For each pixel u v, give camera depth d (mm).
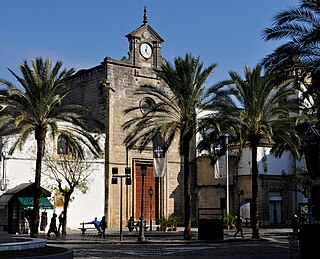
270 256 27250
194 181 61719
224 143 42844
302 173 57594
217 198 60781
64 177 47969
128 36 59000
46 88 39594
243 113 40031
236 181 61250
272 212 60844
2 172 47781
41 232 48719
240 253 29266
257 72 40250
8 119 38906
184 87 39125
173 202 60375
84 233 46438
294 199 62219
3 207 47188
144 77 58938
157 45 60156
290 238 22672
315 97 29984
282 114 41688
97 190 54438
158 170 49219
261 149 60969
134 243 37375
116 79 57250
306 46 26312
